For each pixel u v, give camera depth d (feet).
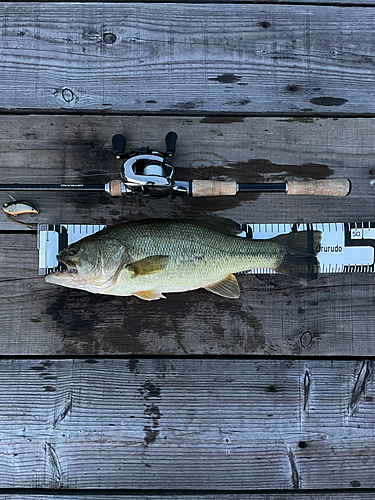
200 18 2.60
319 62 2.62
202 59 2.60
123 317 2.49
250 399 2.48
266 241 2.40
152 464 2.44
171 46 2.59
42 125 2.56
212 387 2.48
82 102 2.57
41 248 2.48
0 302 2.48
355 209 2.58
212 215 2.53
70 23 2.58
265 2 2.63
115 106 2.57
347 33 2.63
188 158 2.57
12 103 2.56
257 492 2.44
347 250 2.52
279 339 2.50
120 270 2.28
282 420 2.48
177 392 2.47
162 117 2.58
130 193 2.44
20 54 2.57
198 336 2.49
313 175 2.59
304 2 2.63
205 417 2.47
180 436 2.46
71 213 2.53
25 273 2.50
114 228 2.32
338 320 2.52
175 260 2.30
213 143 2.58
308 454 2.47
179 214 2.55
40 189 2.43
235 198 2.56
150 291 2.36
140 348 2.48
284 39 2.62
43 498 2.40
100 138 2.56
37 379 2.45
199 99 2.59
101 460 2.44
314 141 2.60
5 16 2.57
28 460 2.42
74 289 2.49
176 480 2.44
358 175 2.59
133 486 2.43
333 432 2.48
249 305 2.51
